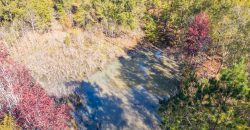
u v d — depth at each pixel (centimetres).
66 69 5150
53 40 5941
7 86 3003
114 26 6488
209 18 5409
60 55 5500
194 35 5172
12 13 6166
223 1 5700
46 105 2889
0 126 2231
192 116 2369
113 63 5647
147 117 4259
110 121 4125
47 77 4841
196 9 5791
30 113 2684
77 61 5400
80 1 6950
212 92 2258
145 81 5150
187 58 5462
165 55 6181
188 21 5834
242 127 2067
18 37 5878
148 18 6812
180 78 5303
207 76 5144
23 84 3231
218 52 5878
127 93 4778
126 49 6219
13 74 3366
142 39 6688
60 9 6450
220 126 2164
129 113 4316
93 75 5159
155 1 6994
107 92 4747
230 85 2142
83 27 6544
